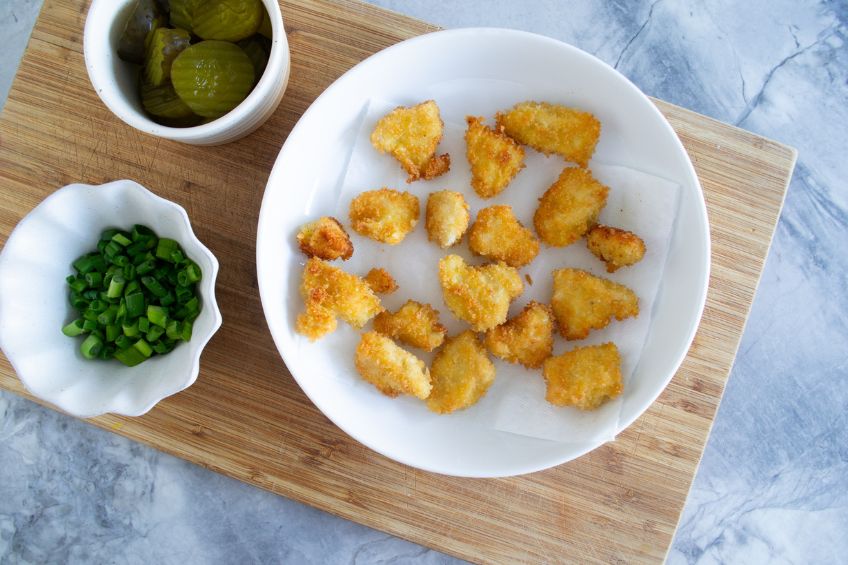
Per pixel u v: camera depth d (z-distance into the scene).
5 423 0.69
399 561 0.68
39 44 0.61
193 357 0.55
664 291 0.59
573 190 0.59
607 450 0.61
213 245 0.61
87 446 0.68
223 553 0.68
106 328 0.58
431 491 0.61
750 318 0.70
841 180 0.70
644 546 0.60
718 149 0.62
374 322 0.60
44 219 0.56
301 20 0.61
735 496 0.70
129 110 0.55
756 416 0.70
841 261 0.70
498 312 0.58
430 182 0.61
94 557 0.68
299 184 0.59
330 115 0.58
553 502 0.61
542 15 0.70
